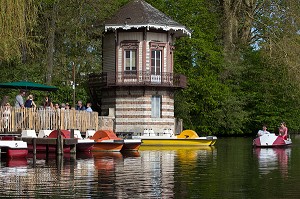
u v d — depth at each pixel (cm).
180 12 6438
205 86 6394
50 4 5550
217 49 6725
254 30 7700
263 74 7525
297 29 7269
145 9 5503
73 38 5872
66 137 3666
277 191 2047
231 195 1958
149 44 5453
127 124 5462
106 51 5616
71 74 5847
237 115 7056
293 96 7275
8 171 2583
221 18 7175
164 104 5522
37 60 5588
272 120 7550
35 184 2162
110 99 5572
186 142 4841
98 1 5894
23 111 3812
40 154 3575
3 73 5262
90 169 2677
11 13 3572
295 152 4112
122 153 3847
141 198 1877
